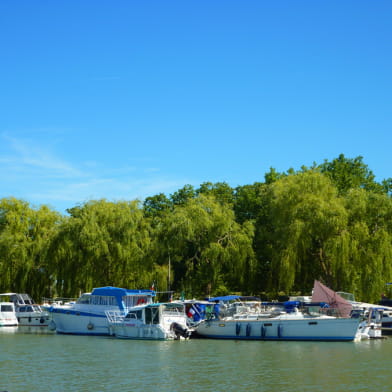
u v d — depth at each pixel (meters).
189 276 64.31
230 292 65.94
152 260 64.69
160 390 26.27
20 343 45.03
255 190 79.06
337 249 55.38
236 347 41.78
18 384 27.59
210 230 63.22
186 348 41.34
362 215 58.25
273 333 46.22
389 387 26.83
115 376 29.70
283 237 59.25
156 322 47.59
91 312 51.91
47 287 71.25
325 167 84.19
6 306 64.88
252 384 27.56
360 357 36.09
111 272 67.38
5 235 68.81
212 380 28.56
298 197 60.44
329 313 46.19
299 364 33.38
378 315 49.69
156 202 89.88
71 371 31.23
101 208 66.88
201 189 88.56
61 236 65.81
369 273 55.12
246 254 63.19
